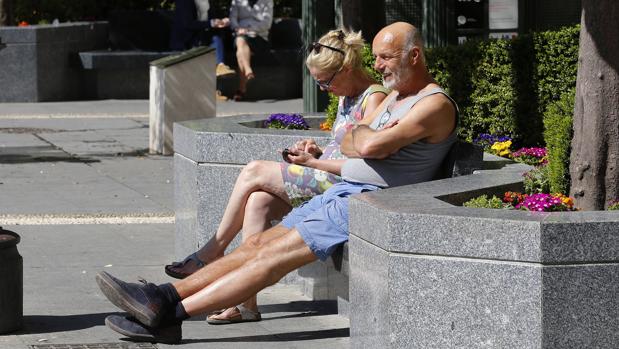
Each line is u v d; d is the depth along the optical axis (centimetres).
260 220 1666
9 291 1577
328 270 1748
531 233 1160
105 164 3388
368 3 2748
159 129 3603
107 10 6322
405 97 1540
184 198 2045
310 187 1648
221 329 1633
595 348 1172
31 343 1535
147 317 1494
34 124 4384
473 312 1207
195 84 3625
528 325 1175
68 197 2816
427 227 1222
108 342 1543
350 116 1667
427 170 1524
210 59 3644
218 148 1936
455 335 1221
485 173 1550
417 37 1505
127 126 4359
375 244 1296
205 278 1524
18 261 1590
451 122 1503
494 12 3469
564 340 1170
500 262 1186
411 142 1488
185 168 2030
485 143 2191
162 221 2530
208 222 1962
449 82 2280
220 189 1945
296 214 1559
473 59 2261
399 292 1249
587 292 1166
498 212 1224
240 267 1508
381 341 1293
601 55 1497
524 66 2234
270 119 2203
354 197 1367
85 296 1817
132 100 5359
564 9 3469
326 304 1769
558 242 1156
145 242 2291
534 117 2242
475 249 1197
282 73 5384
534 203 1367
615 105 1498
